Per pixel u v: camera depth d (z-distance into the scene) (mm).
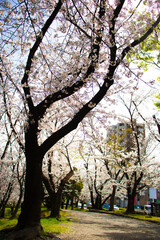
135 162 18141
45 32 5117
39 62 6141
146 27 4902
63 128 5531
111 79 5188
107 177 21859
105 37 4992
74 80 6062
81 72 6008
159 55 7027
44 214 11125
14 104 6559
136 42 5336
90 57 5520
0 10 4707
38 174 5379
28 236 4707
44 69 6109
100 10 5141
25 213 5047
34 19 5113
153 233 7930
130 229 8859
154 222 11898
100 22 4375
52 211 10250
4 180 14648
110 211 19797
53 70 6238
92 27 5004
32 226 4922
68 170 14453
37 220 5082
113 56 5098
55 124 11609
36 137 5605
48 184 10539
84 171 24047
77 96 7117
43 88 6898
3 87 5879
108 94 7074
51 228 7055
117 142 17672
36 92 6898
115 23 5223
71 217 12859
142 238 6703
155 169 18422
